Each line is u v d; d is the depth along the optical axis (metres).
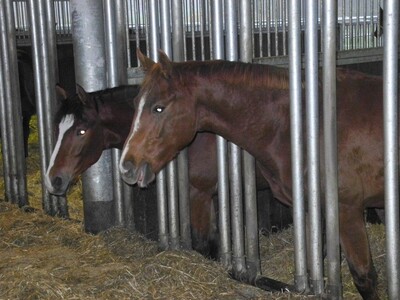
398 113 2.98
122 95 4.04
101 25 4.39
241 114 3.25
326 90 2.97
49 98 5.04
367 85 3.18
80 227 4.73
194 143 3.99
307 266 3.37
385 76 2.74
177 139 3.18
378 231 4.52
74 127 3.94
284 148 3.27
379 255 4.06
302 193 3.18
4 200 5.69
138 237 4.34
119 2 4.32
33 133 9.55
